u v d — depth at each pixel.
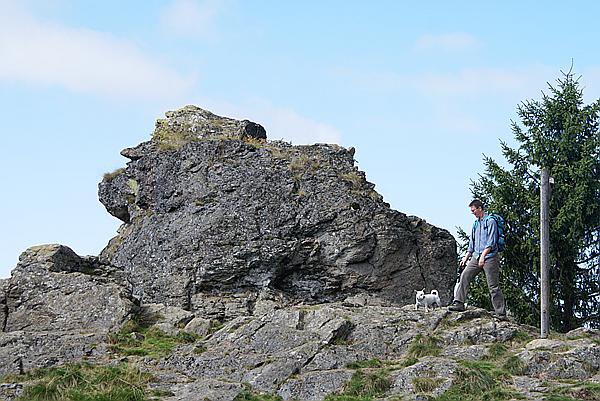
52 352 22.03
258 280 26.09
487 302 32.09
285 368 19.91
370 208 27.05
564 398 17.11
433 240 27.69
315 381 19.14
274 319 22.31
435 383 18.27
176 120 30.02
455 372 18.47
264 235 26.30
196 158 27.91
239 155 27.77
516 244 32.03
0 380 20.62
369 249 26.44
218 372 20.42
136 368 20.59
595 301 32.09
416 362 19.69
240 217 26.50
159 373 20.34
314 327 21.83
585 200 31.47
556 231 31.55
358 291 26.45
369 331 21.30
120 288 24.72
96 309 24.14
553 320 31.72
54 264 25.34
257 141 28.92
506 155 33.25
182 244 26.45
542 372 18.97
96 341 22.78
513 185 32.34
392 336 21.19
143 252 27.12
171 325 24.09
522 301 31.75
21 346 22.28
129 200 29.48
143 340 23.19
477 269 22.61
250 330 22.02
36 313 24.36
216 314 25.36
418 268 26.98
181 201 27.48
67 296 24.50
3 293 24.66
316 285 26.53
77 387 19.12
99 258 27.83
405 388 18.36
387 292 26.47
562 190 31.64
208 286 26.03
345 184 27.50
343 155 28.75
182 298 25.80
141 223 28.20
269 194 26.91
